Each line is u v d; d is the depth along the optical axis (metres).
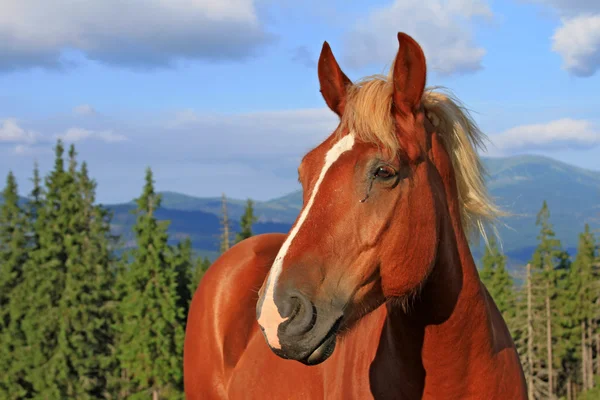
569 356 46.91
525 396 3.39
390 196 2.83
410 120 2.98
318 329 2.70
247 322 4.83
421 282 2.92
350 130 2.89
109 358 34.72
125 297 34.03
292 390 4.03
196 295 5.41
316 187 2.86
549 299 43.88
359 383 3.49
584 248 46.47
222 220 45.56
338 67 3.19
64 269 36.72
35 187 42.34
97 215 39.53
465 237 3.21
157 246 33.19
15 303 36.88
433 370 3.12
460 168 3.22
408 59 2.91
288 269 2.74
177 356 32.53
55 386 33.56
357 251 2.81
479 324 3.09
